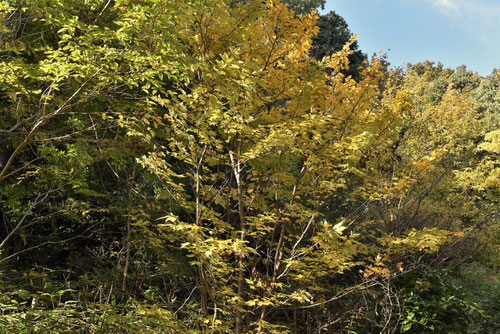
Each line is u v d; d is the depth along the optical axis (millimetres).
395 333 5863
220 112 3754
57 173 5027
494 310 7504
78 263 6176
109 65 3352
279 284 4309
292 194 4797
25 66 3514
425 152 9961
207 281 4137
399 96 4707
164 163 4180
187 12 3383
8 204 5723
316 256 4973
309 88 4312
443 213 10250
